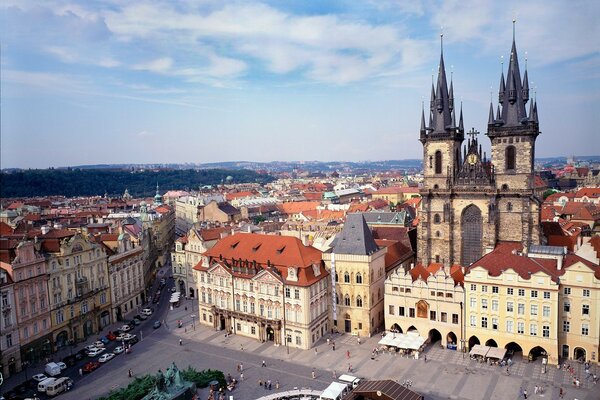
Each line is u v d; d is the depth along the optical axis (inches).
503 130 6053.2
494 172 6190.9
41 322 5231.3
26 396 4375.0
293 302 5265.8
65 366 4945.9
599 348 4507.9
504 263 4874.5
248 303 5649.6
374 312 5575.8
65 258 5595.5
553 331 4539.9
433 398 4047.7
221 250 6072.8
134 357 5201.8
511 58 6048.2
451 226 6486.2
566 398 3954.2
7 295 4822.8
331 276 5595.5
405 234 7130.9
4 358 4763.8
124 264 6742.1
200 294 6181.1
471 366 4628.4
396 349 5078.7
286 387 4365.2
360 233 5521.7
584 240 5728.3
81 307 5821.9
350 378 4247.0
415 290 5187.0
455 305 4982.8
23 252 5049.2
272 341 5531.5
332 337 5511.8
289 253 5546.3
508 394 4065.0
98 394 4382.4
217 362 4992.6
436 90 6609.3
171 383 4028.1
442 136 6505.9
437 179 6614.2
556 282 4507.9
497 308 4785.9
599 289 4414.4
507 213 6176.2
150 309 6801.2
